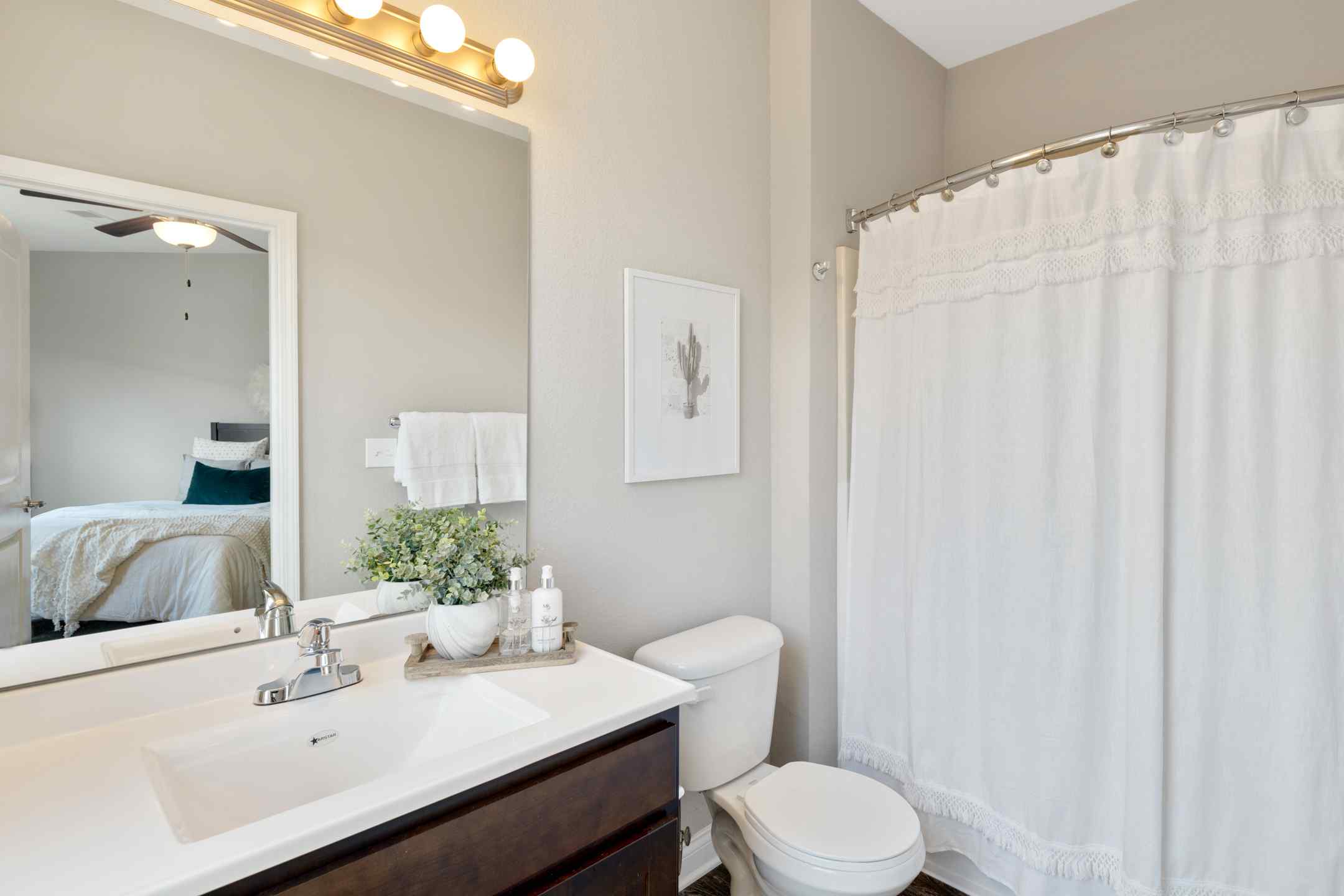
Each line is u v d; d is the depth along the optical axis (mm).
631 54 1770
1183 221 1508
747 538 2121
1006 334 1744
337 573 1282
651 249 1822
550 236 1604
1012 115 2498
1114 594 1597
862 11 2258
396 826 835
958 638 1839
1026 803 1691
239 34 1162
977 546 1788
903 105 2441
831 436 2156
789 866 1399
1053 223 1654
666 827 1150
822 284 2117
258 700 1118
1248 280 1428
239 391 1169
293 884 744
